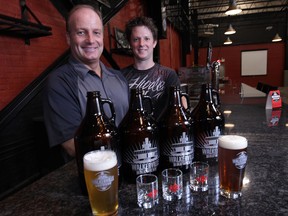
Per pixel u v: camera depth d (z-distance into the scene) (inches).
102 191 19.9
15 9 85.3
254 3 383.2
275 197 23.7
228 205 22.5
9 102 84.6
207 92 29.2
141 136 24.6
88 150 23.3
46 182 29.7
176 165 26.7
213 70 90.2
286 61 426.3
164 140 26.7
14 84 86.3
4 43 82.3
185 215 21.2
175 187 23.7
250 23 437.7
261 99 98.5
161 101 46.5
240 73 457.7
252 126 55.2
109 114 37.5
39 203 24.7
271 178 28.0
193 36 396.8
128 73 69.6
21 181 88.5
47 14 100.5
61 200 25.1
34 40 94.3
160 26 181.2
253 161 33.7
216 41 458.0
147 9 192.2
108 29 143.8
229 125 57.1
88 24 43.4
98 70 49.0
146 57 67.6
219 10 405.1
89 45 44.3
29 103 91.2
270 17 426.0
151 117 26.5
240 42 448.5
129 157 25.3
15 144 86.2
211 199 23.6
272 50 435.8
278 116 65.5
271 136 46.4
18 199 25.7
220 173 23.9
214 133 28.4
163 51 258.5
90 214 22.4
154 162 25.6
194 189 25.4
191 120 27.3
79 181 27.7
